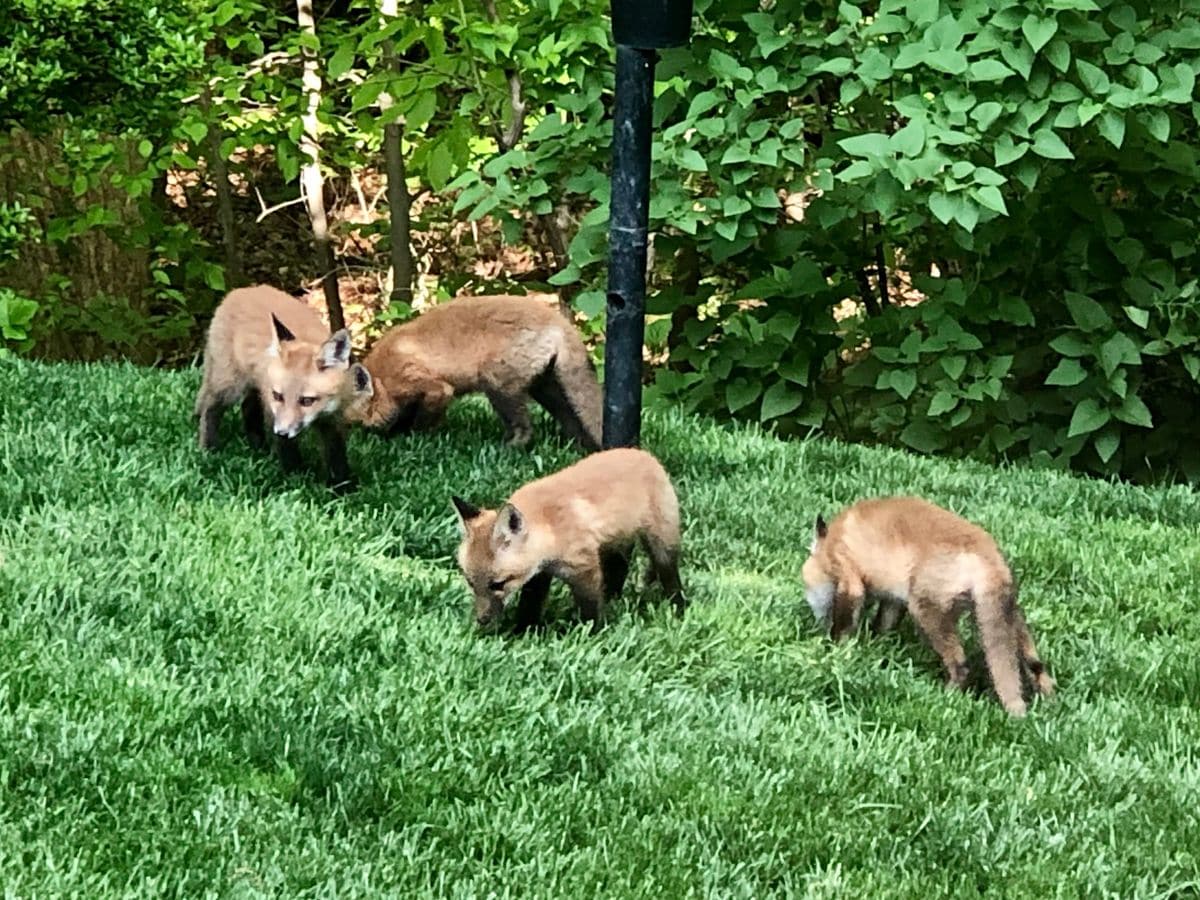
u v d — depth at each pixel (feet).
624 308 13.21
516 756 9.74
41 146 20.93
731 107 16.28
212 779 9.27
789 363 17.52
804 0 16.52
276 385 12.82
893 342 17.62
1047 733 10.51
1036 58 15.61
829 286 17.62
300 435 13.58
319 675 10.24
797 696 10.87
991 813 9.70
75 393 14.17
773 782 9.75
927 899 8.98
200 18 19.20
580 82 16.51
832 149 16.92
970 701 10.87
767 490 13.93
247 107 23.90
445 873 8.82
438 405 14.32
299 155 22.58
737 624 11.51
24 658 9.93
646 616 11.70
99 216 20.54
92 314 21.70
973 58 15.62
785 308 17.46
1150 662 11.46
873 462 15.14
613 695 10.52
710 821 9.38
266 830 8.95
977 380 16.98
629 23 12.60
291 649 10.51
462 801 9.40
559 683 10.54
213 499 12.41
